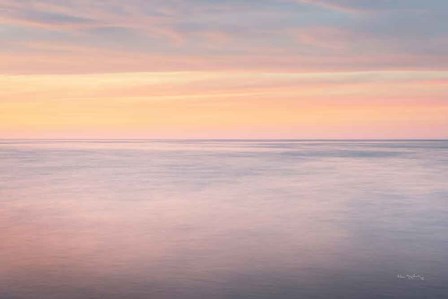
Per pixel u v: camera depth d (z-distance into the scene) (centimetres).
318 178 3988
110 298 1137
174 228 1955
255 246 1644
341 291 1183
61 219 2175
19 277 1295
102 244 1681
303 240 1741
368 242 1705
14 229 1950
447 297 1143
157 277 1288
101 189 3272
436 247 1630
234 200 2769
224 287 1212
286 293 1170
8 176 4166
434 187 3309
